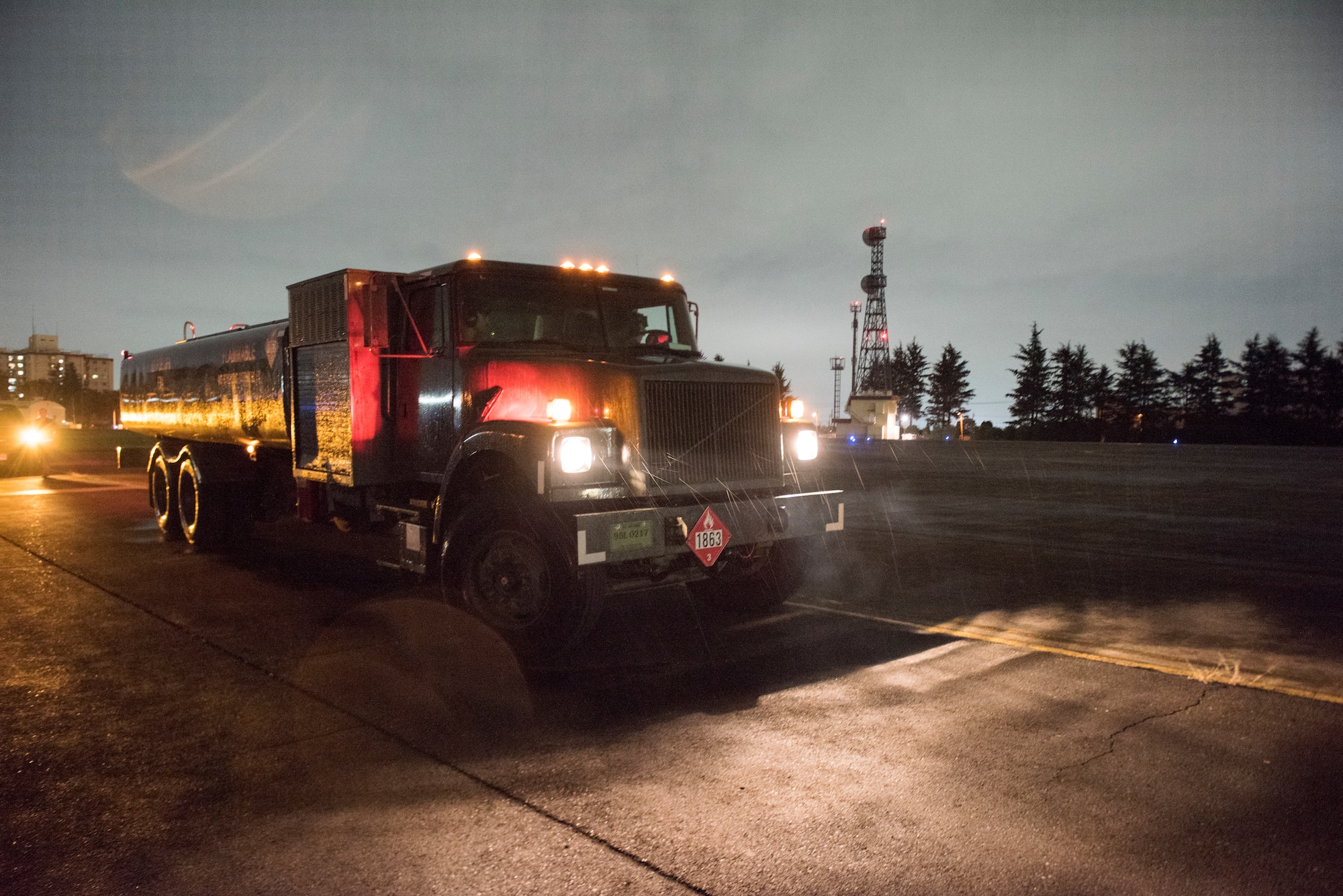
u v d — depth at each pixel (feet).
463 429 20.66
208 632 20.07
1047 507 47.29
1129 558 30.27
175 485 33.71
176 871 9.49
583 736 13.57
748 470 19.15
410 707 14.90
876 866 9.50
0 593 24.50
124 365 41.68
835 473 74.02
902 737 13.41
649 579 18.20
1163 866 9.47
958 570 28.14
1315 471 67.97
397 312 23.11
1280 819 10.59
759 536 18.53
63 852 9.95
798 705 14.97
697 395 18.43
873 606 22.93
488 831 10.38
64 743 13.29
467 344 20.68
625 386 17.71
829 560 30.30
